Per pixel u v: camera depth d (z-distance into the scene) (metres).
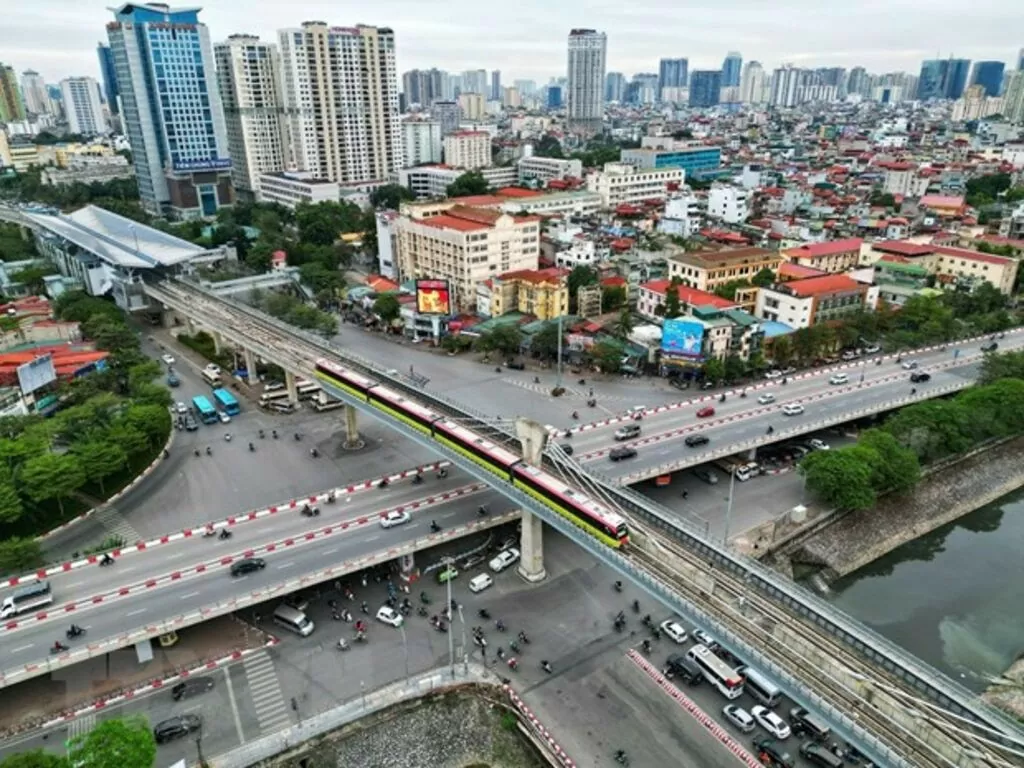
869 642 54.72
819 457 98.94
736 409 121.12
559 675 71.50
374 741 65.69
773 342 144.88
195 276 195.25
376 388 104.12
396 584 84.69
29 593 73.94
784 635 56.44
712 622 57.22
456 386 140.12
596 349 144.88
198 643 75.44
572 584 85.62
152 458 112.00
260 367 152.50
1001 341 152.75
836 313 157.50
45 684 70.12
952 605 87.12
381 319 179.00
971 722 47.56
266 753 62.62
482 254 184.25
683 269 178.62
